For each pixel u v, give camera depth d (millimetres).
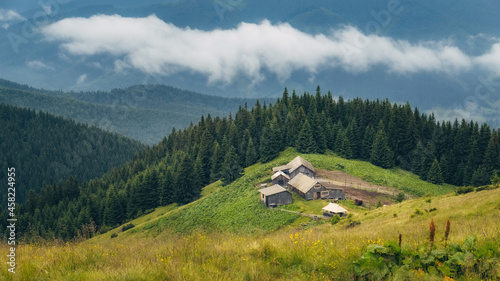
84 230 13562
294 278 7855
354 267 7781
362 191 83000
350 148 119188
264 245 10219
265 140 121500
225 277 7523
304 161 94438
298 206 69625
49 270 8523
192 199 106500
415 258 7793
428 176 105688
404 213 36812
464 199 34062
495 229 11211
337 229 38438
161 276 7715
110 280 7449
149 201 113562
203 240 11625
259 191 76750
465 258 7496
